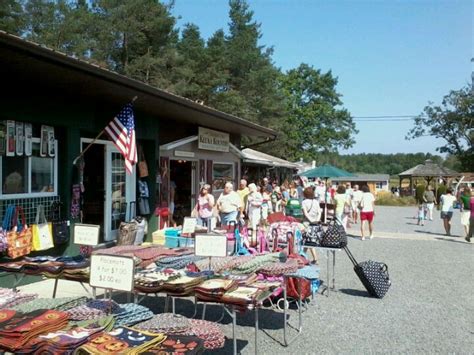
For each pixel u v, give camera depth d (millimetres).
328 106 50969
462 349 4758
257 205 13102
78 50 24156
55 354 2596
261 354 4547
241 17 39625
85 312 3322
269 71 36812
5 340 2719
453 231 16766
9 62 5594
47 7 24328
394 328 5414
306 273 5316
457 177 44000
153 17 27984
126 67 27297
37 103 7148
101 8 27266
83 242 5465
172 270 4566
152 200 10914
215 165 14945
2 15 22625
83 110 8266
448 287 7566
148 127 10680
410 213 27359
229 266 5035
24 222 6906
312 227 7492
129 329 3080
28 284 6910
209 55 31594
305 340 4965
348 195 18547
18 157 6992
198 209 10844
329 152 52875
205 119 11797
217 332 3428
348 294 7023
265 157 26422
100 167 10578
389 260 10133
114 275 3547
